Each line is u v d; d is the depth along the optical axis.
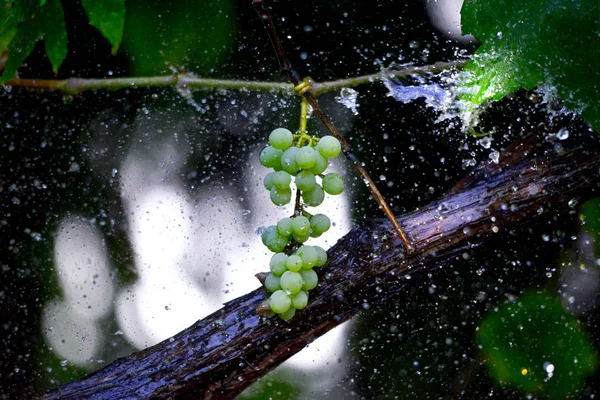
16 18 1.75
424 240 1.71
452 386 2.03
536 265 2.00
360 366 2.10
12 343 2.19
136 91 2.19
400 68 2.04
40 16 1.75
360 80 1.93
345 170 2.09
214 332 1.70
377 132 2.08
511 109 1.91
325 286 1.70
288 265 1.65
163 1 2.03
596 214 1.94
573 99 1.68
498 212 1.72
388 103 2.07
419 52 2.04
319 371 2.11
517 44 1.69
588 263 1.97
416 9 2.05
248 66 2.09
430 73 1.93
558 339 1.97
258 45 2.09
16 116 2.21
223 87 1.98
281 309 1.65
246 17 2.07
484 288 2.05
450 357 2.06
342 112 2.09
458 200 1.73
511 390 1.98
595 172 1.73
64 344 2.22
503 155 1.75
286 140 1.65
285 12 2.09
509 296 1.99
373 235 1.71
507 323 1.98
